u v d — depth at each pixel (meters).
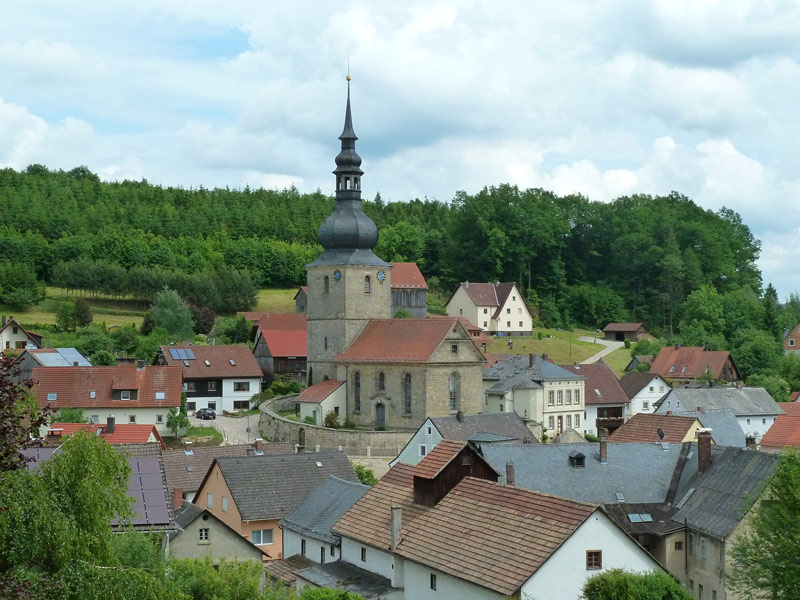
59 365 149.88
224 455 98.94
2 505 31.38
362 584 62.09
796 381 196.38
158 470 67.75
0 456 32.38
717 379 187.00
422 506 65.81
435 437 105.00
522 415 143.25
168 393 134.75
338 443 121.25
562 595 51.91
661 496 79.31
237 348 164.75
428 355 125.38
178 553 70.69
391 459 116.50
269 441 131.75
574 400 148.12
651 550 76.06
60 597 30.58
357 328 136.12
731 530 69.56
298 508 78.62
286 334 177.88
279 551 83.19
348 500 75.25
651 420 100.81
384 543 62.94
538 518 54.97
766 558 52.97
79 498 33.94
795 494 52.59
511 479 72.06
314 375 139.12
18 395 33.84
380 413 130.38
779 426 112.12
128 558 51.81
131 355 183.25
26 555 31.11
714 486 76.38
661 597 48.84
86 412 131.38
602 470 80.38
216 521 71.75
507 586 51.00
